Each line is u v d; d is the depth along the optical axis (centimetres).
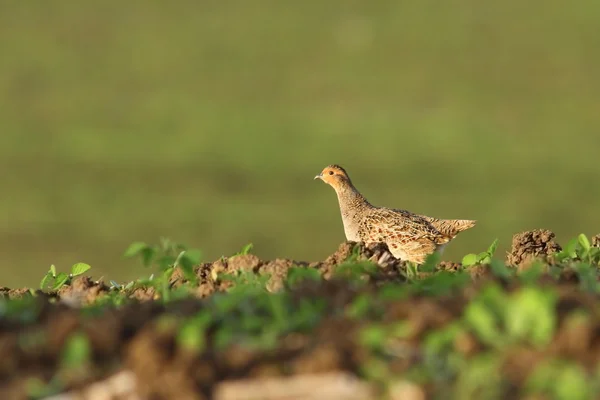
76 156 5384
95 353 600
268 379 561
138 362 563
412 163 5362
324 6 8406
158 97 6688
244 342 612
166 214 4291
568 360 565
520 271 848
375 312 653
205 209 4406
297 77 7144
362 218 1336
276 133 6025
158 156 5469
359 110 6506
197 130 6053
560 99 6512
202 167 5256
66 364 591
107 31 7819
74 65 7181
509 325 586
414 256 1304
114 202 4456
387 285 761
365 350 575
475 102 6531
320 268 863
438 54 7406
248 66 7356
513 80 6856
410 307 629
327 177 1359
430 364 564
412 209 4453
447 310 618
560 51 7262
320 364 560
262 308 680
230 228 4094
